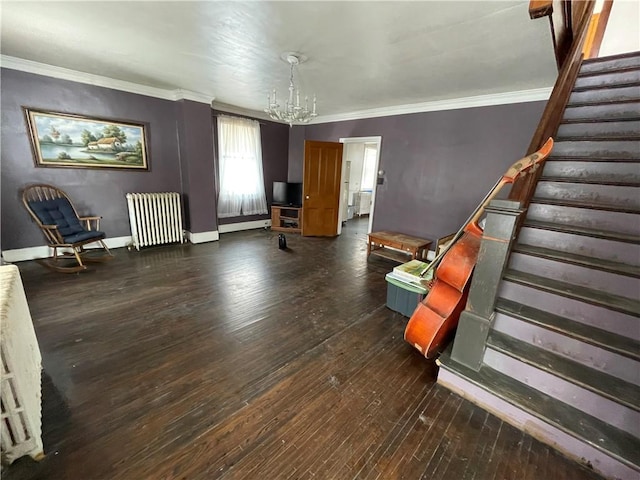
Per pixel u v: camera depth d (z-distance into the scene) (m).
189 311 2.60
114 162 4.04
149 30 2.26
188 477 1.21
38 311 2.48
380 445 1.40
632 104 2.29
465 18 1.93
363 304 2.90
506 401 1.53
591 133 2.35
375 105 4.61
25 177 3.44
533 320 1.63
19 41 2.57
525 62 2.63
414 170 4.56
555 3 1.65
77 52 2.80
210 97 4.42
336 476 1.24
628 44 3.38
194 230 4.75
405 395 1.73
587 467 1.32
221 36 2.32
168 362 1.93
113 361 1.91
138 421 1.47
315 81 3.43
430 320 1.87
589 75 2.66
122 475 1.21
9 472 1.19
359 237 5.89
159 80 3.68
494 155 3.77
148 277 3.31
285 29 2.16
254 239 5.32
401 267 2.80
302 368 1.93
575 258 1.76
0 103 3.16
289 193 6.07
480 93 3.64
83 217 3.76
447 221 4.30
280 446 1.37
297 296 3.02
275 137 6.19
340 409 1.61
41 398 1.57
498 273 1.56
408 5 1.79
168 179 4.61
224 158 5.30
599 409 1.39
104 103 3.80
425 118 4.34
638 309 1.44
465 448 1.40
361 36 2.23
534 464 1.34
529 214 2.17
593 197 2.03
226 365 1.92
